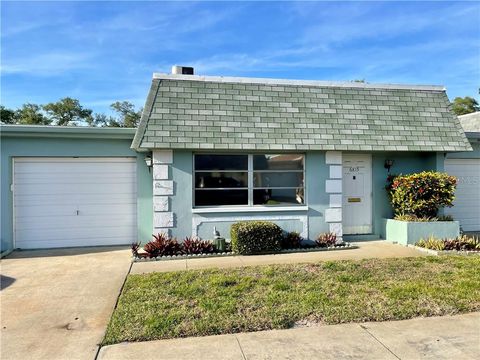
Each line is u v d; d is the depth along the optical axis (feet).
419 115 34.68
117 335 14.32
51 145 32.27
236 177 31.68
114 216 33.78
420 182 32.53
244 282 20.52
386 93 35.09
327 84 34.17
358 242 33.73
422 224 32.09
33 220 32.48
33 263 26.96
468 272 22.33
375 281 20.61
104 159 33.60
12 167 31.96
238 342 13.82
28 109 139.54
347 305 16.98
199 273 22.74
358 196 35.50
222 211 31.01
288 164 32.58
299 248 30.76
